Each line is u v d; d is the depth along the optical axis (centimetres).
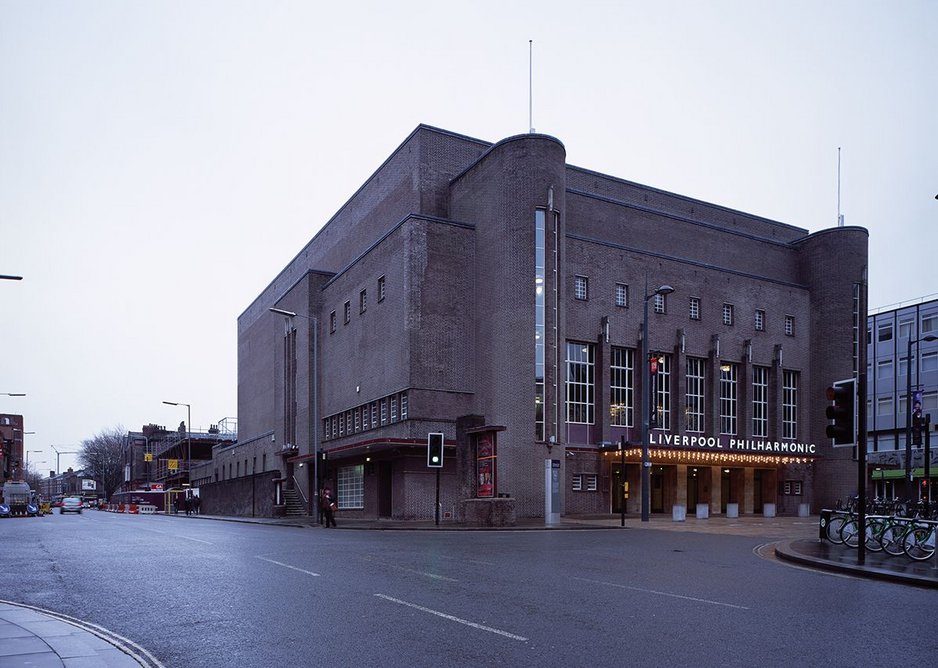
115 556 1844
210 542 2323
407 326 4041
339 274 5216
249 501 5734
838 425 1662
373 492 4347
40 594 1218
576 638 873
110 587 1288
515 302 3891
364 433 4544
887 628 952
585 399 4459
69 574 1473
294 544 2211
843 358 5431
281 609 1056
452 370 4122
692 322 4947
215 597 1166
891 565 1516
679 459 4550
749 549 2042
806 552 1784
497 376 3953
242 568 1550
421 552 1917
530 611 1041
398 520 3884
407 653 802
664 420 4728
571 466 4272
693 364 4994
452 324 4162
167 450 11569
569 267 4438
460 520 3712
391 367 4234
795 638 887
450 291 4181
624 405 4631
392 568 1542
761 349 5272
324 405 5366
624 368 4672
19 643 830
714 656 795
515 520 3456
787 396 5419
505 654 798
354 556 1806
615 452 4366
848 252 5519
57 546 2194
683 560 1738
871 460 6931
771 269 5762
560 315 3988
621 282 4662
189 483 8869
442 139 4703
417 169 4622
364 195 5481
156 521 4656
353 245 5619
